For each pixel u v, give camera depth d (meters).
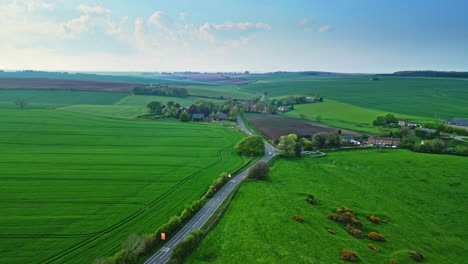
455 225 70.94
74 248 53.25
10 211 65.88
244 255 51.47
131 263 47.88
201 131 168.75
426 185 95.19
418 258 55.00
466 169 108.81
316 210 73.94
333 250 54.66
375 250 56.75
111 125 163.25
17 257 50.25
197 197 79.19
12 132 132.88
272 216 67.62
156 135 151.88
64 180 84.88
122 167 99.38
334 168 112.56
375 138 157.38
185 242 52.41
